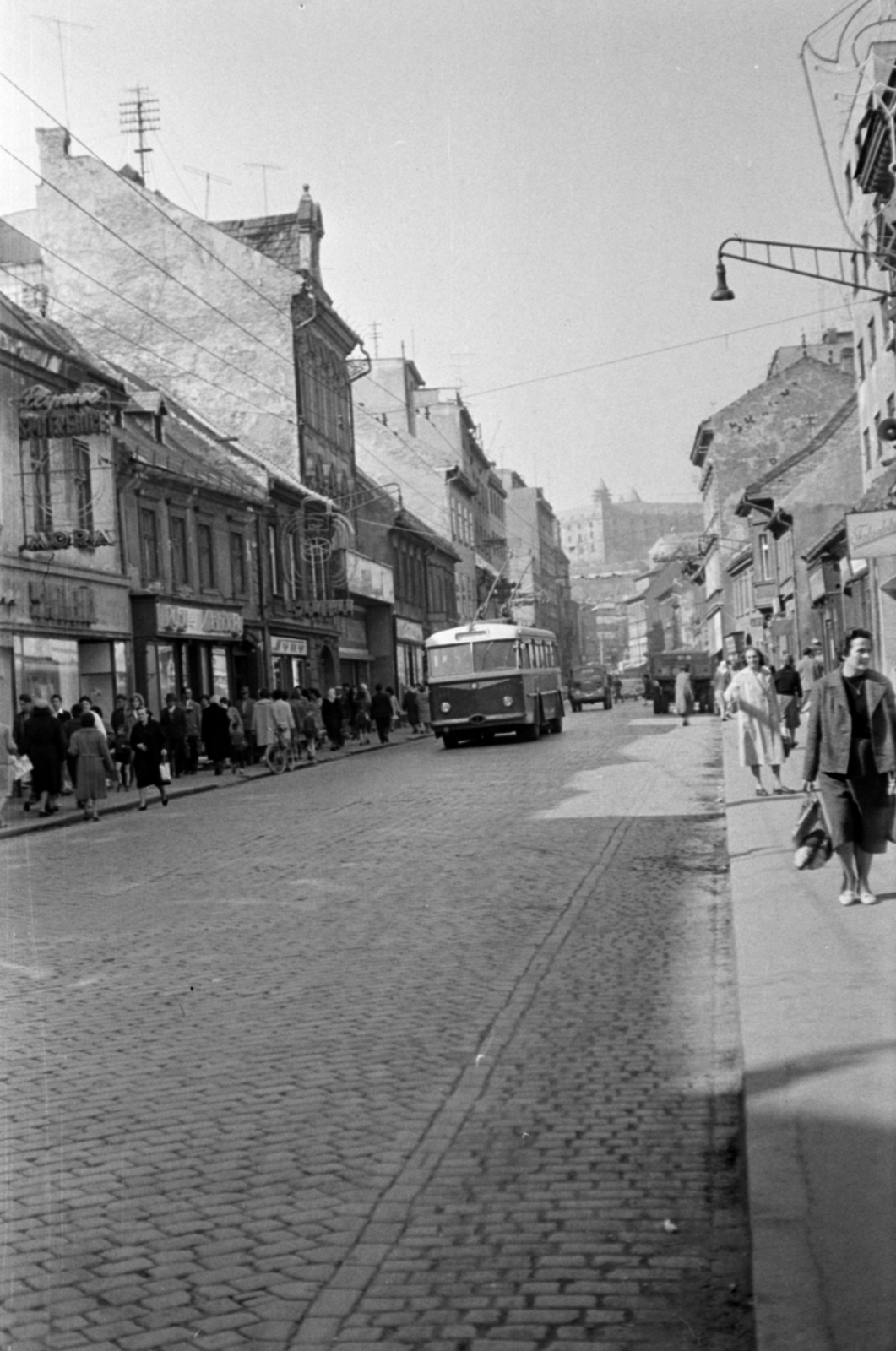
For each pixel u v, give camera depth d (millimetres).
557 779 24344
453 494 79500
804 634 48188
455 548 79000
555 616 132375
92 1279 4688
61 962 10227
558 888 12562
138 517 34344
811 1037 6578
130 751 28641
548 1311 4309
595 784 22875
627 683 105625
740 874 12141
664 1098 6391
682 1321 4227
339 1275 4621
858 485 48594
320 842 16859
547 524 135375
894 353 30562
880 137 25844
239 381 49625
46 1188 5535
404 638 63094
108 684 31859
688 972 9031
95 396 27516
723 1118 6074
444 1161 5664
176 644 35875
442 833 17125
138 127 51500
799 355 76188
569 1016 7996
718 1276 4523
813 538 48656
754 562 59375
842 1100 5598
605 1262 4652
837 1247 4262
